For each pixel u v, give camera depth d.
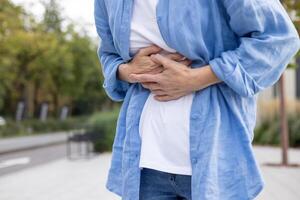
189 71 1.76
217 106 1.79
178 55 1.83
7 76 30.86
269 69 1.78
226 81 1.73
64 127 40.50
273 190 8.11
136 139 1.89
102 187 8.87
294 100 20.80
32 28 30.80
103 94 47.81
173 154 1.83
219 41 1.81
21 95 40.34
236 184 1.75
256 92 1.79
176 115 1.82
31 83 36.88
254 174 1.76
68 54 35.53
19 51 29.30
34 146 23.39
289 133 19.22
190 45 1.77
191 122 1.79
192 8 1.77
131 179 1.88
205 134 1.77
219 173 1.74
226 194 1.74
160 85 1.80
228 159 1.76
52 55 32.81
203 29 1.79
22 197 7.97
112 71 1.98
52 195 8.11
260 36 1.79
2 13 24.77
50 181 9.95
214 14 1.80
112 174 1.99
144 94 1.91
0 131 31.47
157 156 1.84
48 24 35.50
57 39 34.94
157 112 1.86
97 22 2.10
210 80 1.75
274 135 19.59
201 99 1.79
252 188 1.76
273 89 22.69
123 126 1.99
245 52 1.75
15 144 24.08
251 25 1.76
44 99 44.00
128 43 1.90
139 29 1.87
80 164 13.79
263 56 1.76
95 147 18.14
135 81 1.88
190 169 1.80
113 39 2.00
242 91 1.73
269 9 1.78
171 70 1.77
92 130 18.03
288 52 1.83
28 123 36.22
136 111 1.90
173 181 1.85
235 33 1.83
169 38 1.79
